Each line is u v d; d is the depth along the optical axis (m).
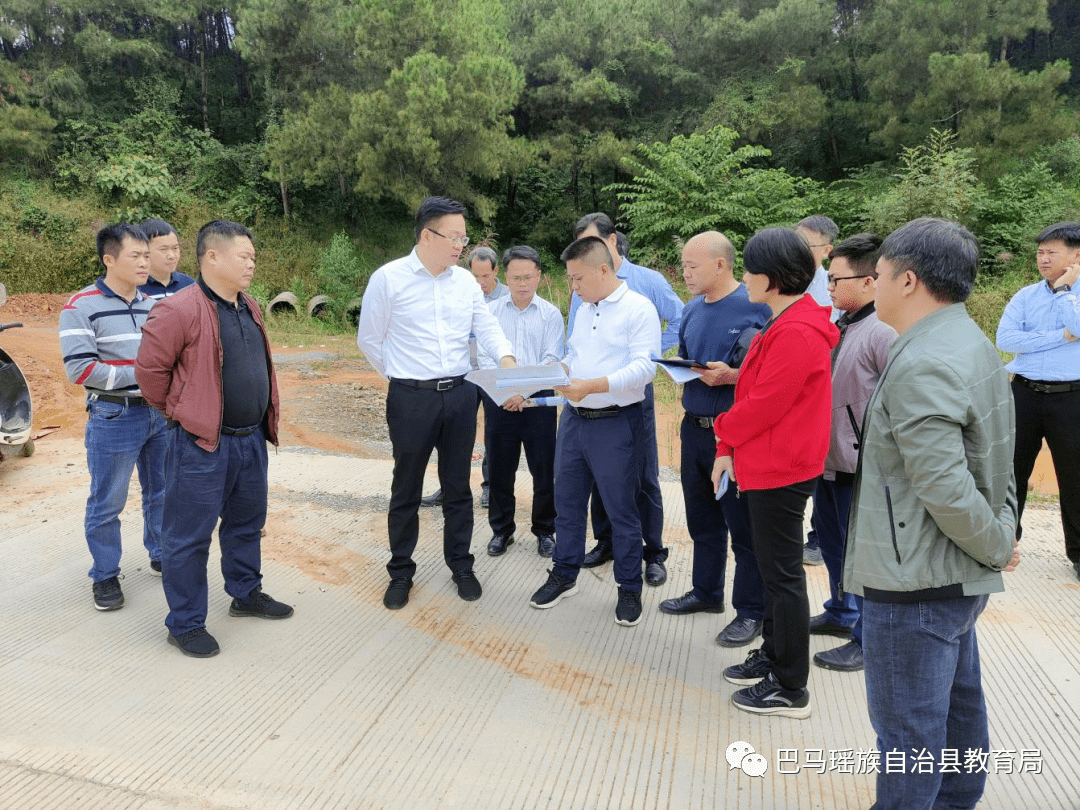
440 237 3.16
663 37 20.19
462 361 3.38
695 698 2.75
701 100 19.97
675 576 3.83
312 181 16.95
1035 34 23.61
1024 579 3.68
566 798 2.23
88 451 3.31
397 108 15.78
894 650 1.84
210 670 2.89
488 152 16.45
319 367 10.38
